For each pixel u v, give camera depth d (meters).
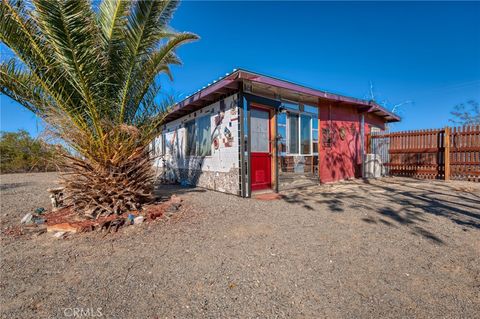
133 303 1.78
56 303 1.78
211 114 6.84
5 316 1.64
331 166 8.38
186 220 3.86
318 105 7.98
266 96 6.21
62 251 2.74
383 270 2.24
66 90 3.90
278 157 6.51
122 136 4.16
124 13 3.69
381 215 4.04
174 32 4.81
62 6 3.03
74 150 3.90
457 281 2.05
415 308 1.71
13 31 3.26
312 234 3.20
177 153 9.16
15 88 3.61
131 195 4.20
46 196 6.04
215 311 1.69
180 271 2.25
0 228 3.57
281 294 1.89
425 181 8.33
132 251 2.72
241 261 2.45
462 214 4.01
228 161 6.15
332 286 1.99
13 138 14.02
